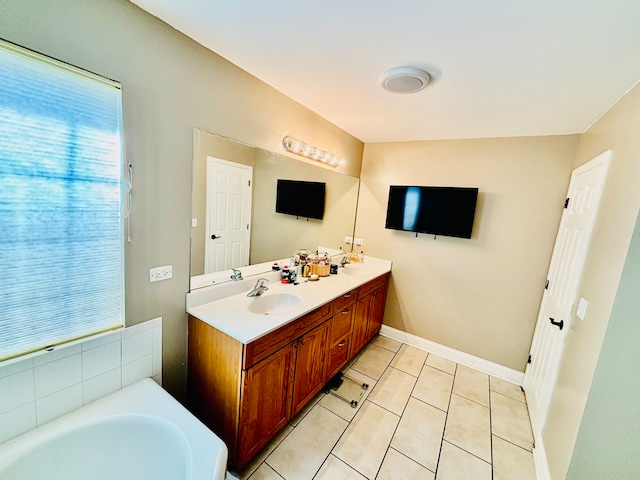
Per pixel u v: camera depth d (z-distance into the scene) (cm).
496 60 130
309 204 252
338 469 153
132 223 129
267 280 211
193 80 143
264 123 188
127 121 121
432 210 270
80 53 104
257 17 116
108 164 117
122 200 124
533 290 239
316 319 184
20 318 101
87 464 114
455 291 274
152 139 131
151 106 128
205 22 124
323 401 205
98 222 117
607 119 164
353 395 214
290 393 170
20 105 93
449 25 109
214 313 157
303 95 196
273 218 216
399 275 304
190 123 146
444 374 253
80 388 122
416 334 299
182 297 158
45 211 102
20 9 90
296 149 215
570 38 108
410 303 299
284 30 124
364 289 252
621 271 115
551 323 192
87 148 110
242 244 195
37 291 104
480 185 254
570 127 204
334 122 251
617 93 145
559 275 201
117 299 129
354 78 163
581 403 127
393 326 313
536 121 200
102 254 121
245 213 193
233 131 168
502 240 248
